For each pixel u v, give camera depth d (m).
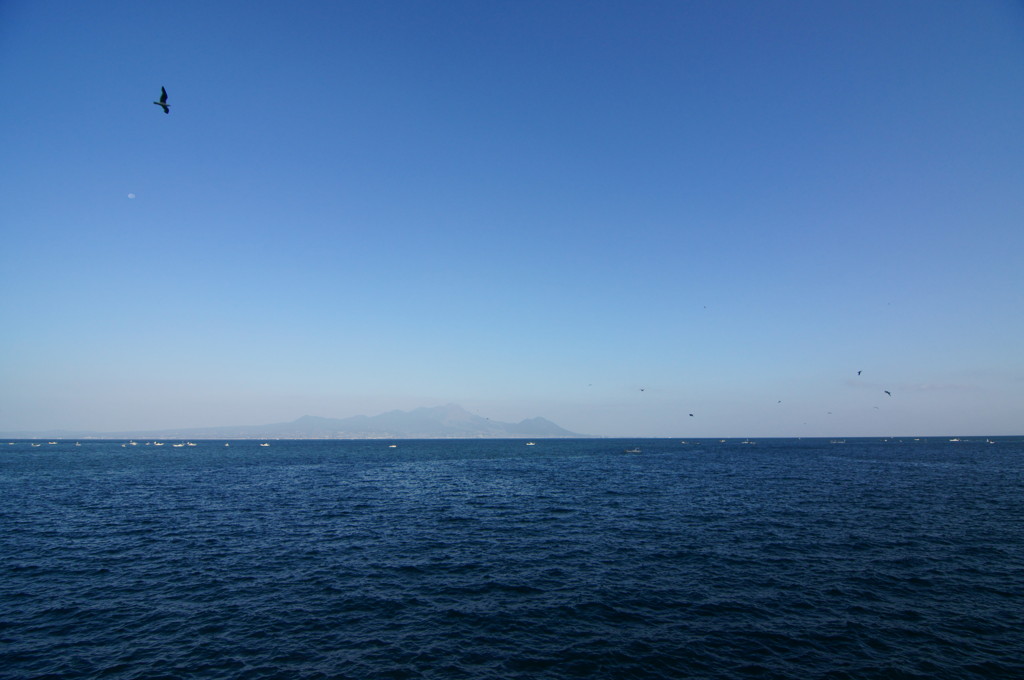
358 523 42.31
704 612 22.53
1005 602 23.33
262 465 115.75
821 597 24.14
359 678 17.06
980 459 123.44
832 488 63.06
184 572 28.48
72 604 23.61
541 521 42.88
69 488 66.25
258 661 18.28
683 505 50.53
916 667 17.59
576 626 21.20
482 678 17.06
